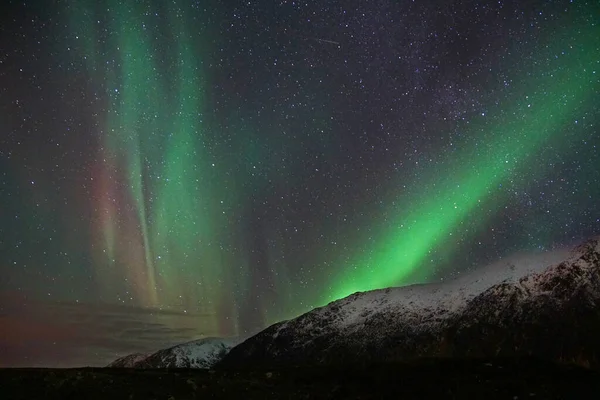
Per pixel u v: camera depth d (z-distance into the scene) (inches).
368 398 805.2
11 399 706.2
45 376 810.8
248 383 843.4
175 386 792.9
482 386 866.1
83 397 727.1
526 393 834.2
